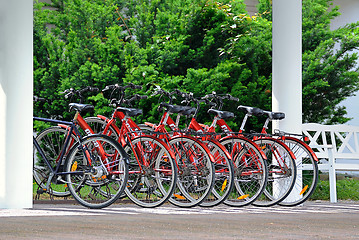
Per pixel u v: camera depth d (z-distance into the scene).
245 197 22.84
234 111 32.59
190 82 31.98
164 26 33.25
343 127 28.67
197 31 33.47
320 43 34.06
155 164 21.72
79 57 32.03
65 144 21.64
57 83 31.91
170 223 15.81
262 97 32.75
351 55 34.41
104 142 21.30
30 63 20.22
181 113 22.81
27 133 20.16
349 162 37.94
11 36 19.97
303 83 33.97
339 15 36.53
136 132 21.88
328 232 14.19
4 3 19.98
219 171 22.53
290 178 23.17
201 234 13.52
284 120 24.28
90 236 12.92
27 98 20.14
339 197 28.59
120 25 34.19
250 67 33.38
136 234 13.38
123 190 20.45
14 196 20.03
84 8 32.91
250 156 23.16
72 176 21.27
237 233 13.77
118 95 31.58
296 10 24.30
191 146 22.08
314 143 27.97
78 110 21.48
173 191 21.08
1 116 19.94
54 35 33.03
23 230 13.86
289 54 24.27
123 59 32.06
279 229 14.68
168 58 32.59
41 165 22.52
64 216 17.61
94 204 20.53
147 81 31.55
